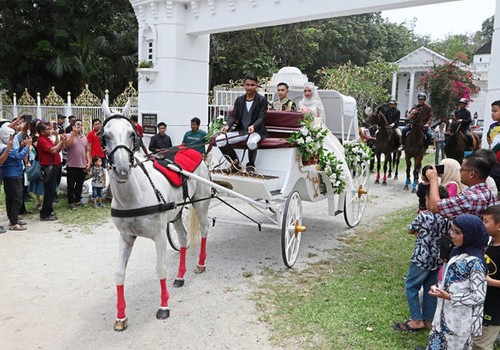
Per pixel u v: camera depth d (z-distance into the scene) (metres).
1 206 10.35
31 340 4.62
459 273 3.49
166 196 5.22
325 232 8.80
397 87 36.00
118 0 25.69
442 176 5.24
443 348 3.67
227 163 6.92
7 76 24.80
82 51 24.78
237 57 27.69
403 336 4.76
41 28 23.98
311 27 31.66
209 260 7.09
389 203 11.59
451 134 13.33
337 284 6.12
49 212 9.28
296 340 4.70
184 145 6.47
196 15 12.09
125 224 4.80
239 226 9.12
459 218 3.54
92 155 10.26
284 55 29.48
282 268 6.79
